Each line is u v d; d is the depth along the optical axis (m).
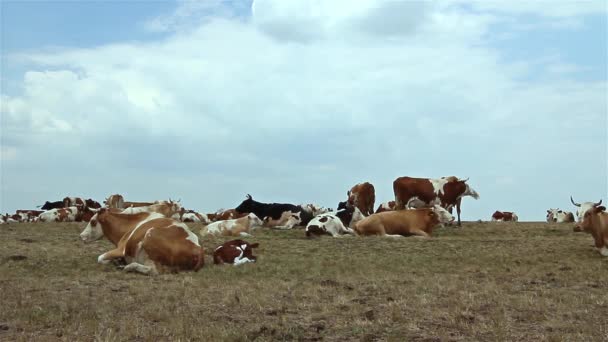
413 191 29.92
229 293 12.12
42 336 8.91
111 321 9.74
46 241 21.55
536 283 13.77
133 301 11.27
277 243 21.36
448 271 15.69
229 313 10.59
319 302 11.47
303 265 16.19
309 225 25.02
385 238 23.28
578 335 9.16
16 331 9.24
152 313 10.25
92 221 16.23
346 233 25.81
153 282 13.34
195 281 13.45
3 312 10.20
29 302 11.04
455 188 29.86
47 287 12.66
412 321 9.98
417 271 15.55
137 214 16.47
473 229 28.95
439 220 26.14
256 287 12.90
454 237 24.69
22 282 13.24
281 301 11.54
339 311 10.75
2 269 15.02
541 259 17.86
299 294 12.15
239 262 16.30
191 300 11.44
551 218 50.59
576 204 19.56
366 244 21.09
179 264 14.68
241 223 26.30
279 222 32.75
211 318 10.14
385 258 17.78
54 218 40.34
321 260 17.23
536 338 9.15
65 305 10.79
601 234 18.81
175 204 31.62
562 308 11.04
